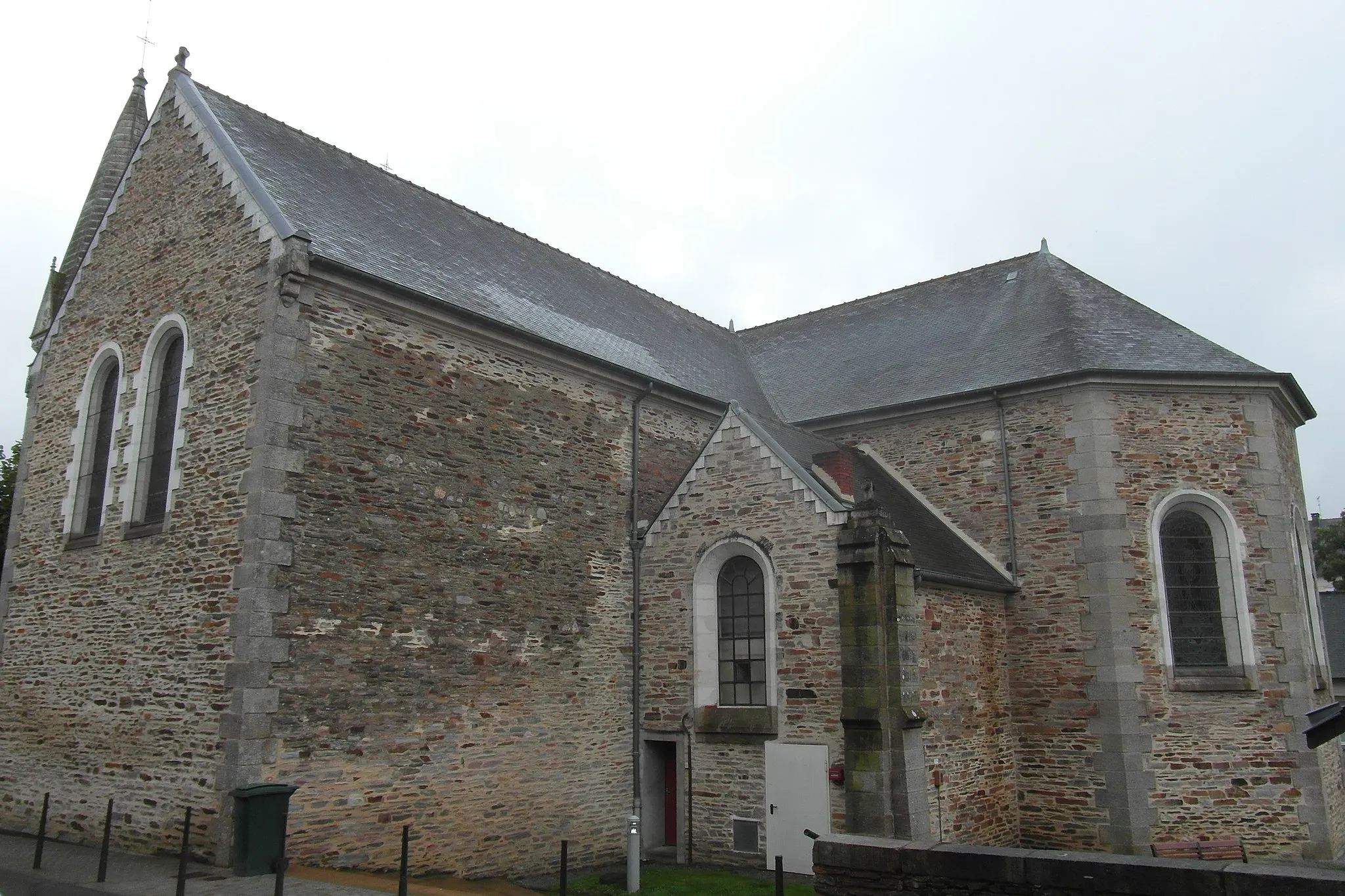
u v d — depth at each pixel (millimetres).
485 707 12398
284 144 14133
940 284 20578
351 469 11438
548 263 17828
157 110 14086
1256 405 15031
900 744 11375
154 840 10578
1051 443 15172
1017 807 14305
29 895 8711
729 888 11320
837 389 18625
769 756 12500
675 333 19391
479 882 11711
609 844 13531
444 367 12734
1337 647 31359
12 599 13633
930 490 16359
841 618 11953
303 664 10586
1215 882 6609
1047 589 14742
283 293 11094
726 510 13633
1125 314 16781
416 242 14375
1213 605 14508
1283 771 13742
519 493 13383
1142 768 13625
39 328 15430
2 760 12883
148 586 11547
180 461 11648
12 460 21828
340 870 10344
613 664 14109
